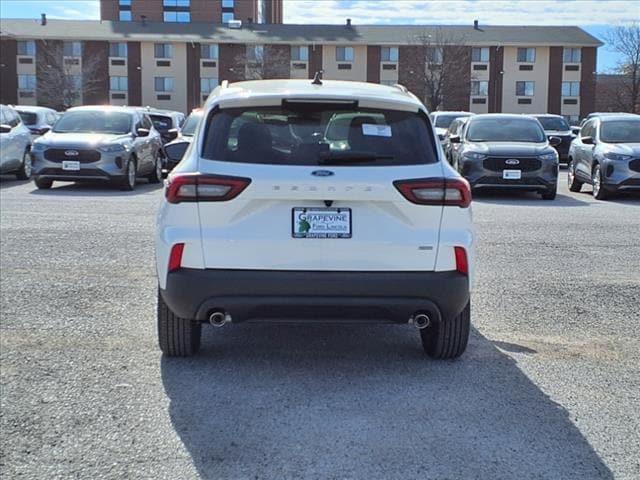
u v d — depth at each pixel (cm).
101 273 745
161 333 487
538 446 376
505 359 511
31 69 6378
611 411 423
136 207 1244
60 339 539
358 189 431
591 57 6444
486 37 6531
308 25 6825
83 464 352
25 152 1759
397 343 546
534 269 793
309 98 457
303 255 436
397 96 477
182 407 420
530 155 1427
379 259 439
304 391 447
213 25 6788
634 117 1590
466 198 449
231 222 435
